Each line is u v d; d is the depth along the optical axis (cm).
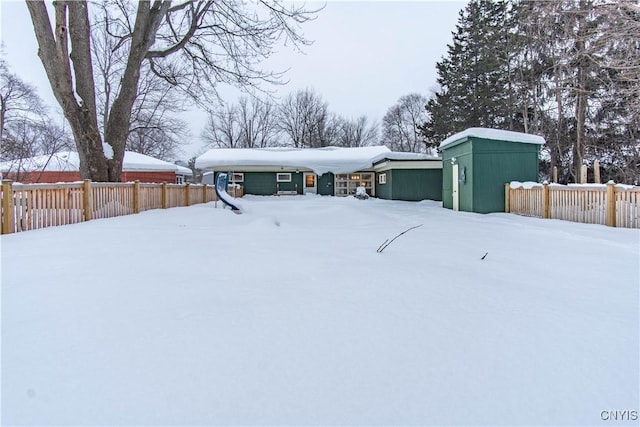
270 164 2358
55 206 680
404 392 154
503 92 2397
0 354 181
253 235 582
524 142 1158
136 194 963
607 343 202
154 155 3189
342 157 2417
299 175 2456
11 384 156
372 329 214
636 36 990
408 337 205
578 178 1967
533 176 1172
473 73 2734
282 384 158
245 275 325
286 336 204
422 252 449
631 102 1384
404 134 4731
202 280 308
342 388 156
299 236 575
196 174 3953
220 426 132
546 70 1950
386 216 993
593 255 454
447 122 2986
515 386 160
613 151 1914
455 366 175
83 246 465
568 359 184
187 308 243
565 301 271
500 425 134
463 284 307
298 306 249
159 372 167
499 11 2664
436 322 226
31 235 557
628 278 341
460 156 1253
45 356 179
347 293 277
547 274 354
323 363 176
